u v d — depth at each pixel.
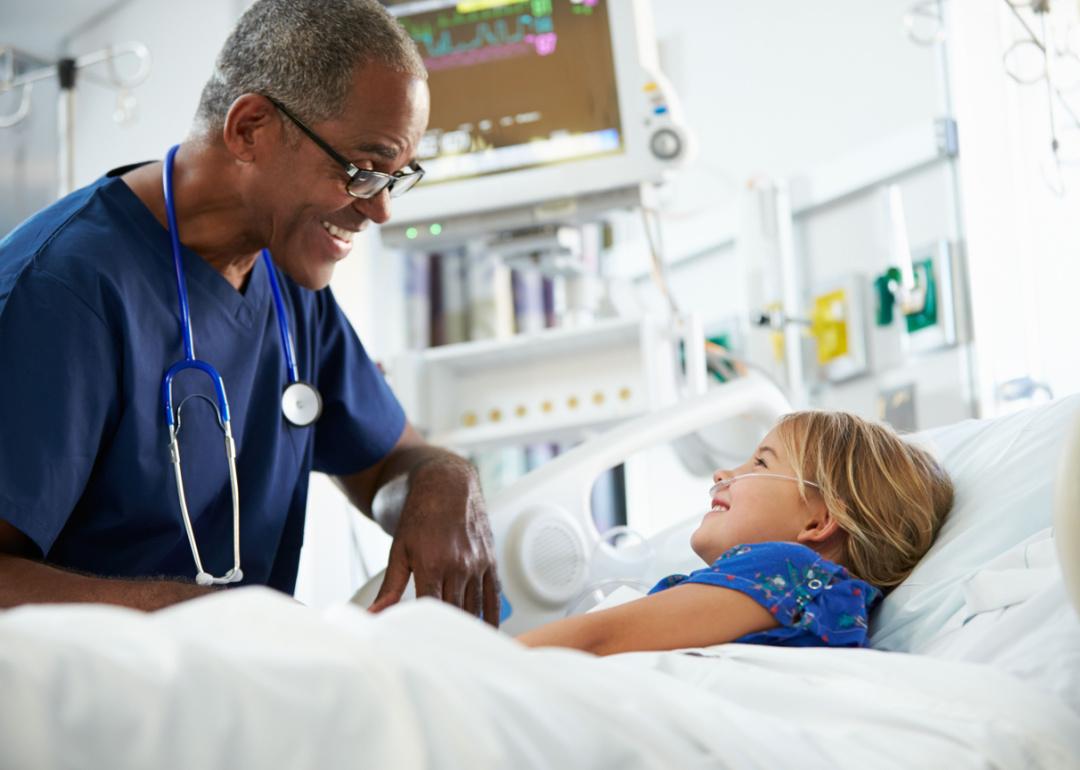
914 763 0.87
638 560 1.79
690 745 0.76
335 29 1.44
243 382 1.59
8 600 1.24
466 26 2.64
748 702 0.98
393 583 1.49
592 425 2.59
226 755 0.56
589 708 0.70
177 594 1.26
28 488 1.31
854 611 1.25
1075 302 2.28
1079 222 2.27
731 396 1.88
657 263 2.65
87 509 1.46
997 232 2.40
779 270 2.84
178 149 1.56
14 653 0.54
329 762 0.57
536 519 1.74
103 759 0.53
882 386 2.74
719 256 3.16
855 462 1.41
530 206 2.64
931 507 1.41
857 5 2.91
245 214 1.52
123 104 3.16
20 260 1.42
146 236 1.52
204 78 3.29
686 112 3.27
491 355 2.67
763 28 3.11
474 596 1.50
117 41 3.54
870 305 2.77
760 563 1.26
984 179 2.42
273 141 1.45
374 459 1.76
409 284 3.45
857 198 2.83
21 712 0.52
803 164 3.02
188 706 0.56
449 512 1.53
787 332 2.82
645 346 2.48
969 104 2.44
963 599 1.24
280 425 1.62
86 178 3.58
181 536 1.52
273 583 1.67
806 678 1.01
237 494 1.53
